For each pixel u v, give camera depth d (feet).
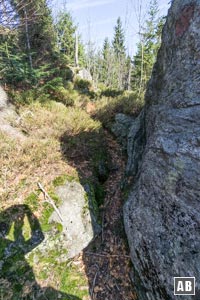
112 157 17.75
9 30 17.81
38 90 24.04
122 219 12.21
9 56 24.09
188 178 6.97
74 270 10.67
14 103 21.38
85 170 14.85
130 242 9.78
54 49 37.45
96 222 12.52
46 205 12.10
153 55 58.29
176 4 10.68
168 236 7.41
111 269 10.55
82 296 9.75
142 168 10.19
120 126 20.86
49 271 10.43
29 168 13.46
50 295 9.68
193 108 7.53
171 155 7.84
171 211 7.48
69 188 13.12
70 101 27.61
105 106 24.25
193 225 6.53
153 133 9.90
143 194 9.45
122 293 9.65
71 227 11.77
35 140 15.43
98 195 14.10
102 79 93.76
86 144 16.75
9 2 16.85
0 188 12.26
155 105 11.70
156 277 7.76
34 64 28.68
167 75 10.46
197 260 6.09
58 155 14.74
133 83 88.99
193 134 7.17
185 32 9.18
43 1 23.20
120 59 89.86
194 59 8.23
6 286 9.53
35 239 10.96
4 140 14.64
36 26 30.07
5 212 11.41
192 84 7.89
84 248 11.60
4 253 10.28
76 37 66.69
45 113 19.81
